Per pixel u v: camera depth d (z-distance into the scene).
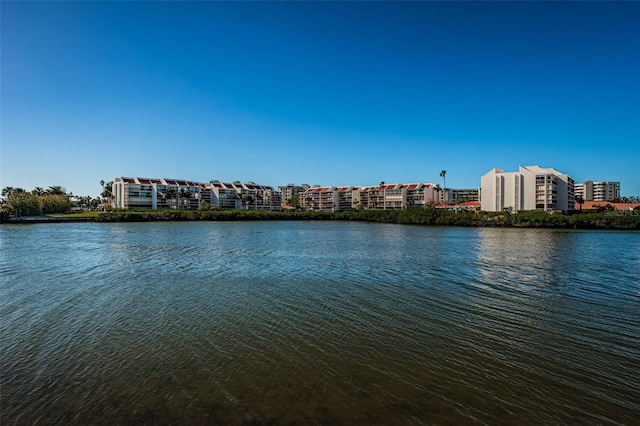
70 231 72.75
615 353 12.66
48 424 8.62
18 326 14.90
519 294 20.53
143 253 38.28
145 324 15.19
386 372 11.22
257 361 11.85
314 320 15.87
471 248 44.31
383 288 21.89
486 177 129.00
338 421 8.84
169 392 9.98
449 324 15.46
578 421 8.92
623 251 41.25
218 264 30.92
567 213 120.94
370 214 133.62
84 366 11.42
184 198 174.38
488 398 9.88
